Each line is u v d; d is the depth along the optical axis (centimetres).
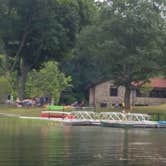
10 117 5581
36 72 9412
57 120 5316
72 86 10125
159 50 6700
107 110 6962
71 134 3725
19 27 7844
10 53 8219
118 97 9881
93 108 7294
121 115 5684
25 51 8156
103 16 6912
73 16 7938
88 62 10206
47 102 9831
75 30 8000
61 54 8288
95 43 6931
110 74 7138
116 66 6919
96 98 9950
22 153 2489
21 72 8288
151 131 4466
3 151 2548
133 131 4403
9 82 8294
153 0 6862
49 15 7744
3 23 7762
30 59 8275
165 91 9769
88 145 2945
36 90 9425
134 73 6944
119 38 6806
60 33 7825
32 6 7694
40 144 2902
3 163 2194
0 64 8225
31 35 7981
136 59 6638
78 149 2720
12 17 7762
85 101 10488
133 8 6738
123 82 7069
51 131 3919
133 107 7556
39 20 7775
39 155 2434
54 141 3106
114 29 6800
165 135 3916
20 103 7338
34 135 3459
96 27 6931
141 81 7800
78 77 10519
